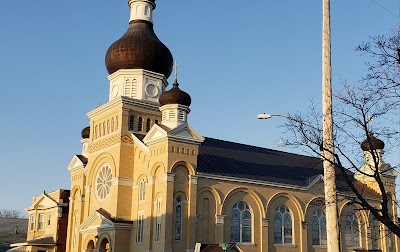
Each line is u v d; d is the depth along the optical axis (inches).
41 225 2635.3
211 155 2118.6
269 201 2062.0
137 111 2065.7
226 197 1937.7
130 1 2294.5
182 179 1831.9
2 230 3331.7
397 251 2412.6
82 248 2074.3
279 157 2415.1
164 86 2224.4
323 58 773.9
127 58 2149.4
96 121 2193.7
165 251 1721.2
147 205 1854.1
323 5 788.6
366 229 2314.2
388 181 2439.7
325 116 759.1
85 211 2151.8
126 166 1991.9
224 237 1902.1
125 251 1894.7
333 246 711.1
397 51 787.4
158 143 1863.9
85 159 2311.8
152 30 2263.8
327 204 729.6
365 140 861.8
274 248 2032.5
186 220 1804.9
